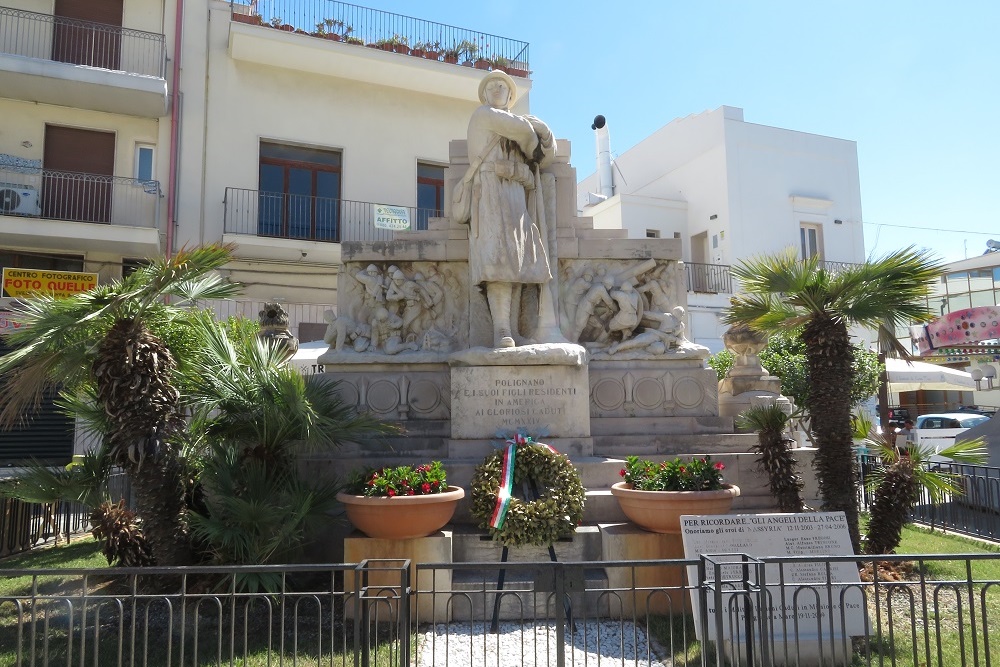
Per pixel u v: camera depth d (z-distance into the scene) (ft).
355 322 28.09
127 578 21.26
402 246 28.78
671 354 27.84
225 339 20.04
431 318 28.63
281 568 12.50
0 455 45.88
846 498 20.34
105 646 16.33
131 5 52.75
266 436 19.99
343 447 25.55
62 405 20.88
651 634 16.97
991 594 20.06
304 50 54.90
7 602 19.92
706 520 16.65
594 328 28.81
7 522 26.05
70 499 20.42
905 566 22.31
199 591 18.95
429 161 60.64
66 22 50.01
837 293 20.75
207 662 15.38
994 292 92.12
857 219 75.61
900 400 96.12
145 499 17.53
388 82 58.85
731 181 71.26
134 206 50.78
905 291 20.21
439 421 26.81
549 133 27.40
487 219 25.94
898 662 15.48
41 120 49.65
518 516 18.72
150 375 17.44
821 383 20.74
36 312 17.28
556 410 24.32
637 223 74.38
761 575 13.28
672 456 24.40
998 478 27.99
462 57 61.11
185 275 17.66
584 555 19.62
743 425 24.36
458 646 16.19
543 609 18.15
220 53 54.49
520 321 27.32
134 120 51.90
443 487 18.40
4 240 46.78
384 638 16.81
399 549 18.03
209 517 19.51
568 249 29.04
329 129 57.31
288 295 53.83
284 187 56.29
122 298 16.72
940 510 30.45
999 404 88.74
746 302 22.67
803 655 15.66
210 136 53.31
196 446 20.22
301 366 39.86
